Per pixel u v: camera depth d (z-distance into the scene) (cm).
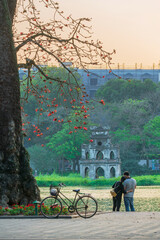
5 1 2328
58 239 1133
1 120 2255
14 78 2308
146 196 5191
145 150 11762
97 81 19212
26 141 12731
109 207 3669
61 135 11131
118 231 1288
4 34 2295
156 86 14212
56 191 1825
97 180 9219
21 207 2017
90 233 1247
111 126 12538
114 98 13988
